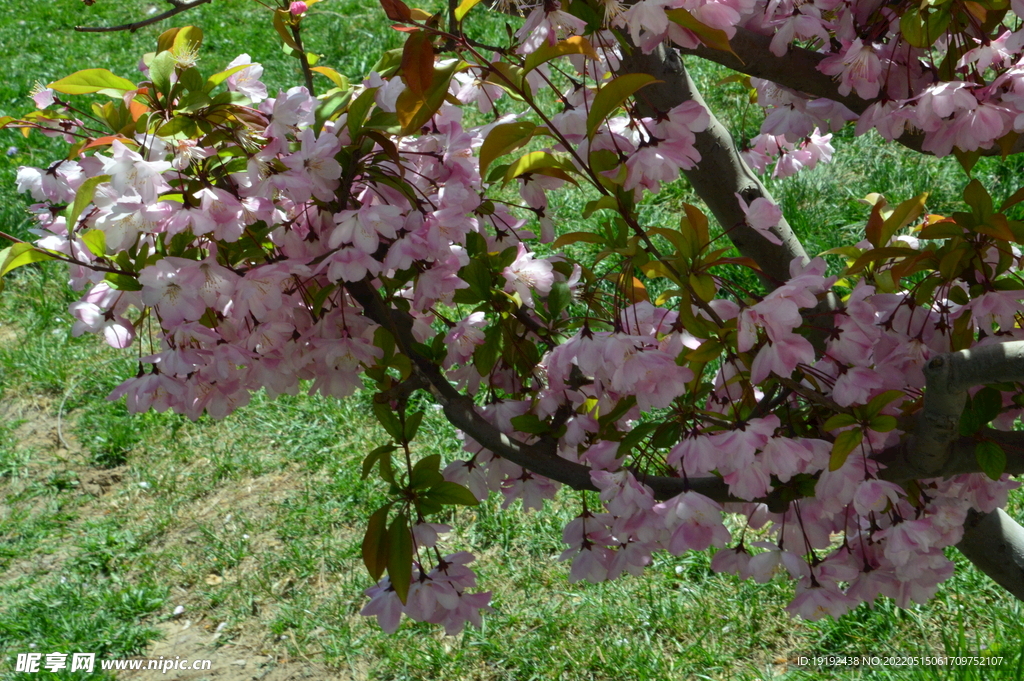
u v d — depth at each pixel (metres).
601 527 2.32
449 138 2.29
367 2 9.97
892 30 2.28
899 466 2.25
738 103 6.89
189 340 2.23
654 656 3.74
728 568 2.33
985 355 2.16
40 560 4.59
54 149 7.45
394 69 2.24
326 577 4.36
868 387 2.20
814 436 2.28
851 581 2.30
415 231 2.25
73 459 5.18
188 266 2.18
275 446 5.14
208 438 5.25
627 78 2.13
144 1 10.88
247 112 2.20
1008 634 3.50
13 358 5.76
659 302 2.32
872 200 2.40
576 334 2.22
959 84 2.21
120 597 4.30
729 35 2.19
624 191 2.20
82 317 2.23
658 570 4.12
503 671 3.82
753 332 2.17
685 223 2.18
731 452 2.18
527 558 4.30
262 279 2.21
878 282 2.29
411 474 2.27
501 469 2.38
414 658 3.89
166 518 4.76
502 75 2.18
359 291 2.28
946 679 3.31
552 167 2.21
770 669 3.64
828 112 2.37
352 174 2.24
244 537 4.61
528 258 2.36
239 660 4.02
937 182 5.50
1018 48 2.22
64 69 9.09
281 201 2.26
